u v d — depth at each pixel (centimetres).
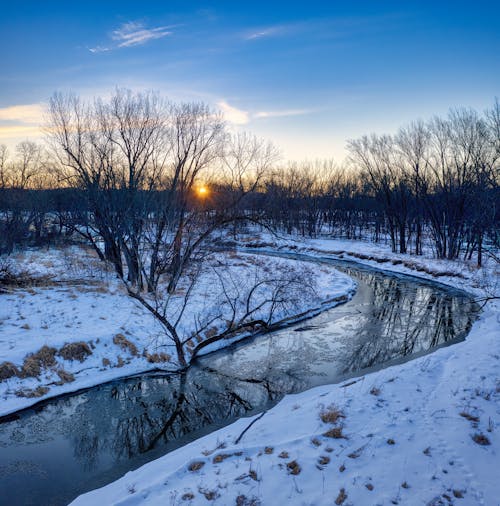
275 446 692
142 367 1238
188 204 1761
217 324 1578
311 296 2048
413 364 1115
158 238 1747
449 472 602
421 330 1661
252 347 1465
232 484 589
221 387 1144
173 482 613
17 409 977
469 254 3344
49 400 1040
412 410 804
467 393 867
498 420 747
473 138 3022
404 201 3747
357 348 1450
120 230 1789
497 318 1658
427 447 667
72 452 840
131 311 1574
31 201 3231
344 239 5272
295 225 5884
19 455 826
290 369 1266
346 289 2359
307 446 684
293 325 1730
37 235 3431
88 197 1775
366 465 625
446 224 3459
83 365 1186
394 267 3278
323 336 1588
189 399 1073
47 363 1135
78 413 996
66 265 2225
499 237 2486
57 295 1675
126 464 795
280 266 2727
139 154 1739
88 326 1375
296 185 5909
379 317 1858
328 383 1155
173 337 1266
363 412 802
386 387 930
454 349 1227
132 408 1024
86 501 625
